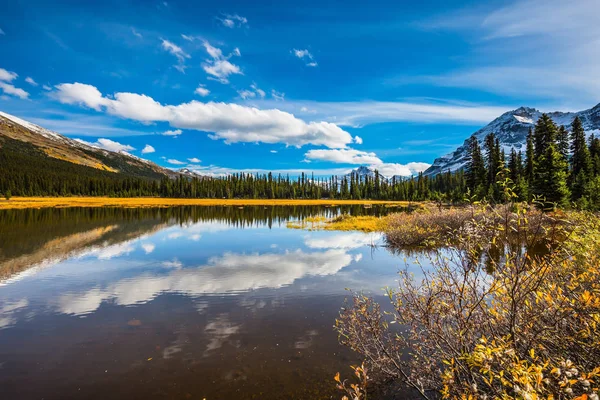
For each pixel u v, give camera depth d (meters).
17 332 8.00
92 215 44.69
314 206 83.50
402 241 20.61
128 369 6.24
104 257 17.55
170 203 90.38
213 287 11.83
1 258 17.17
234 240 24.16
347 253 18.55
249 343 7.27
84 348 7.13
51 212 48.69
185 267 15.11
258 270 14.47
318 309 9.44
